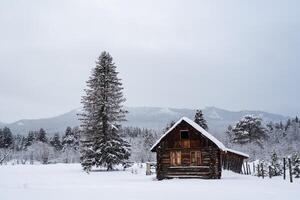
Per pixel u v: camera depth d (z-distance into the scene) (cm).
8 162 12644
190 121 4097
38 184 3089
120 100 5303
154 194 2283
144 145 12588
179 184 3141
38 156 13988
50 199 1948
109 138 5119
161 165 4097
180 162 4081
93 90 5269
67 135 14662
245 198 2131
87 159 4903
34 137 15675
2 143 14825
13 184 3030
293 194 2355
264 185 3038
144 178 4028
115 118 5216
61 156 13512
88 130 5150
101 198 2039
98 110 5188
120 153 5112
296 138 11806
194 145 4075
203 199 2077
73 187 2717
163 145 4153
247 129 10100
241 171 6062
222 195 2269
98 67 5341
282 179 3919
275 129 12962
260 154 9538
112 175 4388
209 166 3969
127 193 2316
